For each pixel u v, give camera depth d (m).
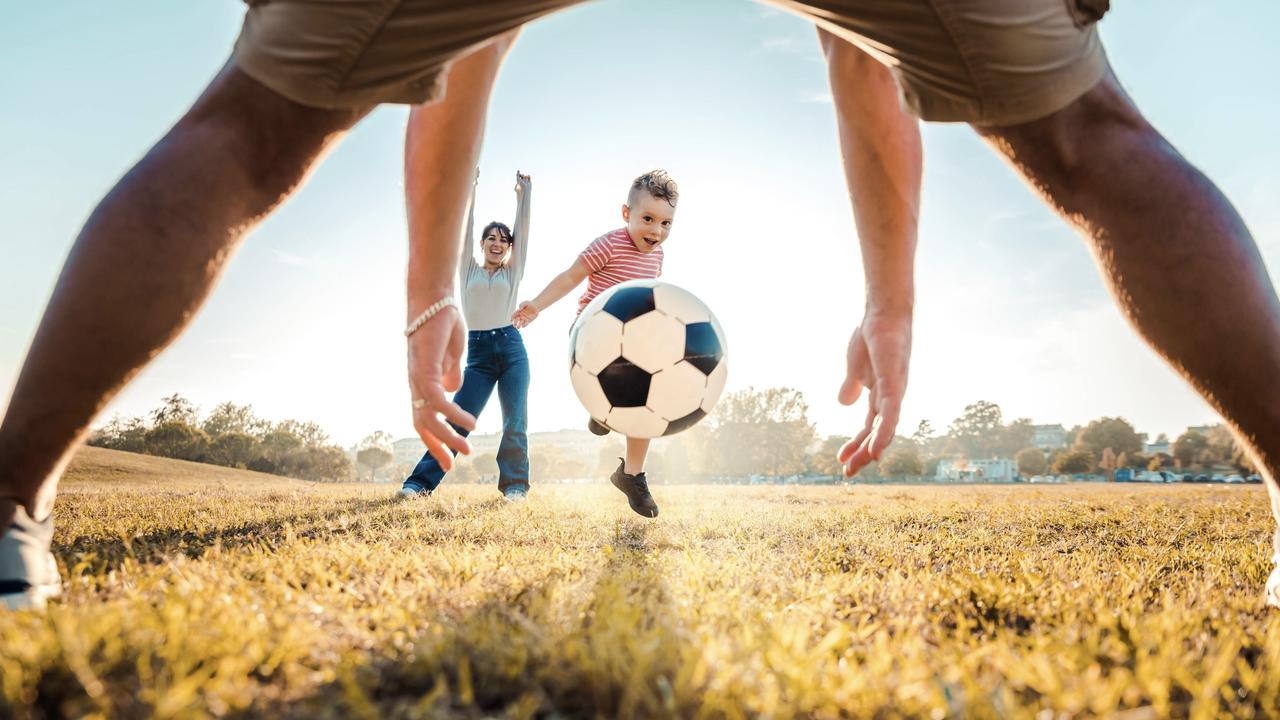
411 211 1.82
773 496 8.11
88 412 1.35
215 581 1.58
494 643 1.11
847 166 1.94
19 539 1.40
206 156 1.34
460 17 1.29
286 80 1.32
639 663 0.98
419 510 4.02
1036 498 9.00
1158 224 1.40
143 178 1.32
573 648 1.06
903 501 7.26
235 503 4.54
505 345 6.05
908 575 2.08
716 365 3.51
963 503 6.89
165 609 1.20
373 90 1.34
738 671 0.97
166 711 0.82
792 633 1.18
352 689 0.89
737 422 90.69
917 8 1.29
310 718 0.88
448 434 1.79
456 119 1.76
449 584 1.67
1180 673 1.02
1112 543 3.33
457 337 1.89
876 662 1.04
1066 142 1.46
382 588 1.56
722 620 1.34
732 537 3.15
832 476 88.38
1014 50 1.31
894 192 1.87
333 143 1.46
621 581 1.72
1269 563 2.28
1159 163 1.41
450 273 1.86
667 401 3.44
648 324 3.40
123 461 16.89
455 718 0.89
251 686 0.96
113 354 1.31
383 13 1.25
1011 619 1.50
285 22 1.28
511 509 4.27
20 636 1.04
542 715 0.93
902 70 1.43
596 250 4.75
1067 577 2.02
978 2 1.26
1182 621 1.39
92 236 1.30
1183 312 1.41
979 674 1.09
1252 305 1.36
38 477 1.39
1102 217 1.46
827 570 2.18
